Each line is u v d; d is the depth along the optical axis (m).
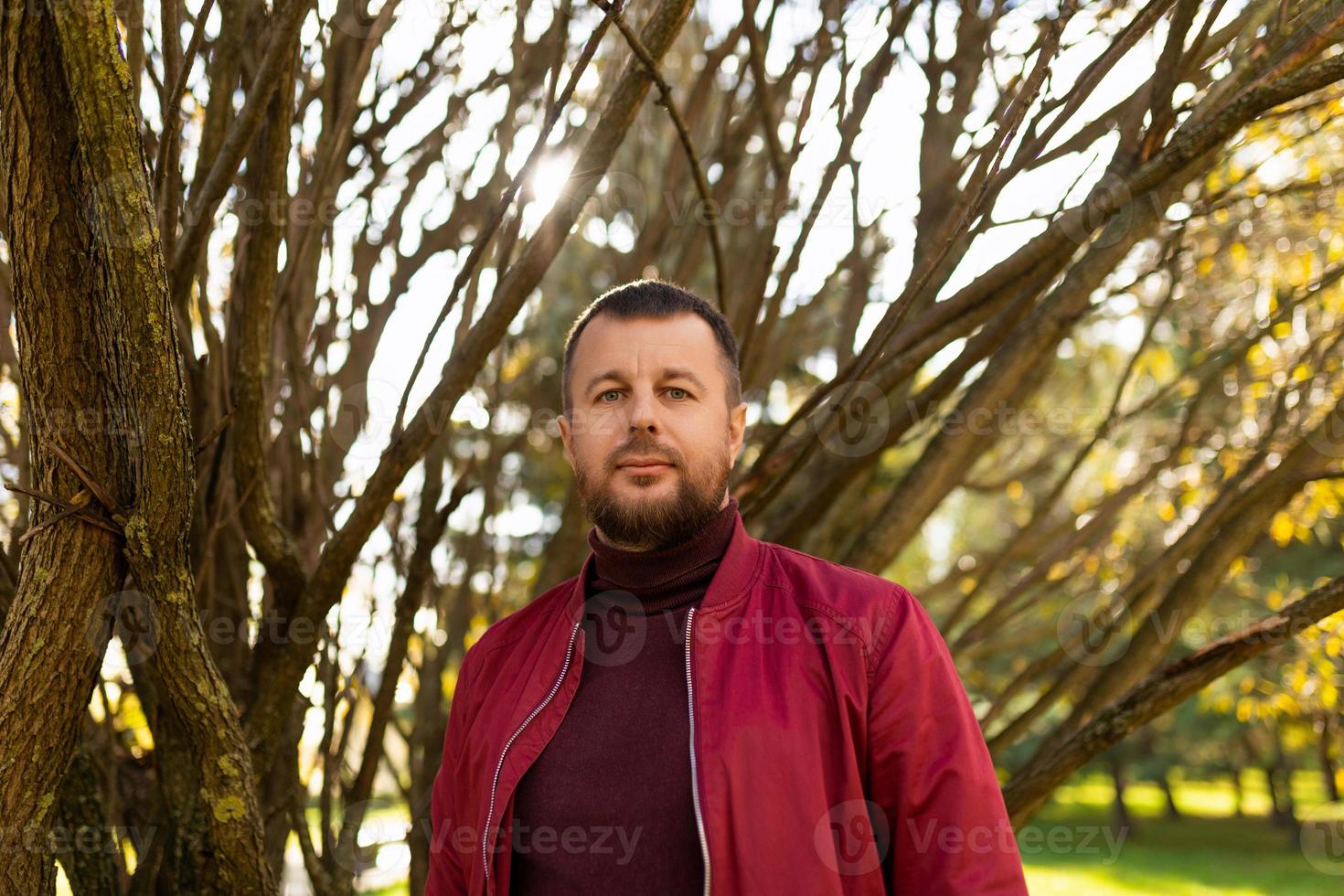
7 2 1.12
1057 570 3.26
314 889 1.91
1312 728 3.65
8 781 1.29
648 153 3.47
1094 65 1.70
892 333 1.71
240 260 1.89
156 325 1.23
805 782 1.09
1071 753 1.85
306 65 2.19
